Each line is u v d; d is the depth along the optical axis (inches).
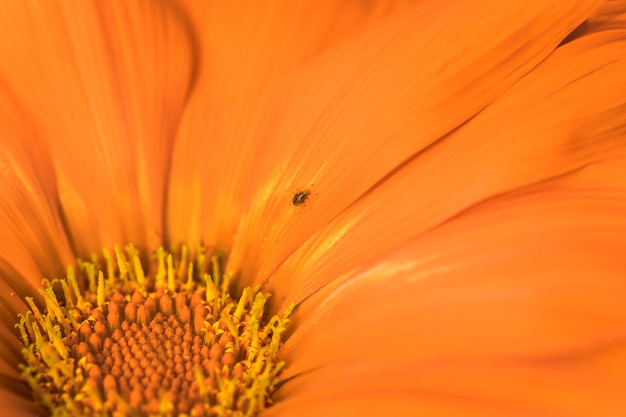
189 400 4.4
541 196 4.4
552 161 4.5
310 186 4.8
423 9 4.9
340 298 4.5
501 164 4.5
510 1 4.6
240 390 4.5
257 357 4.6
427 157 4.7
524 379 4.1
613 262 4.2
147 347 4.6
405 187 4.7
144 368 4.5
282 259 4.8
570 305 4.1
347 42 5.0
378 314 4.4
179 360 4.6
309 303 4.6
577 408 4.1
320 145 4.8
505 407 4.0
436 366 4.2
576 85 4.6
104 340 4.6
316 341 4.5
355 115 4.8
